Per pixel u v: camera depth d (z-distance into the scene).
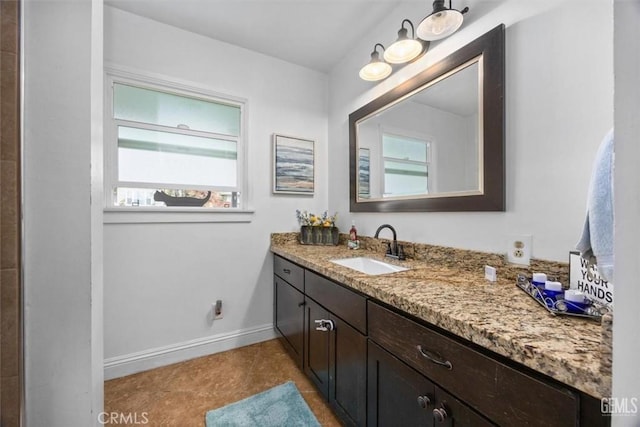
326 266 1.32
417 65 1.53
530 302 0.78
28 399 0.59
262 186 2.15
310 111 2.37
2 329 0.56
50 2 0.61
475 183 1.20
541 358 0.49
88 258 0.65
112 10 1.65
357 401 1.08
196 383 1.59
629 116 0.32
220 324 1.99
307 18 1.75
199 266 1.92
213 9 1.67
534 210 0.99
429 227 1.46
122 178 1.73
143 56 1.73
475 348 0.64
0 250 0.55
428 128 1.44
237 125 2.10
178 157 1.90
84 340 0.64
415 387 0.80
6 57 0.56
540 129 0.98
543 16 0.97
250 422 1.28
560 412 0.48
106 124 1.66
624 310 0.33
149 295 1.76
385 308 0.93
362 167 1.97
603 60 0.83
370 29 1.87
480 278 1.08
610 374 0.40
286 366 1.78
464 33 1.26
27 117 0.58
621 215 0.33
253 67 2.12
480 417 0.62
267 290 2.17
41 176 0.60
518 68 1.04
